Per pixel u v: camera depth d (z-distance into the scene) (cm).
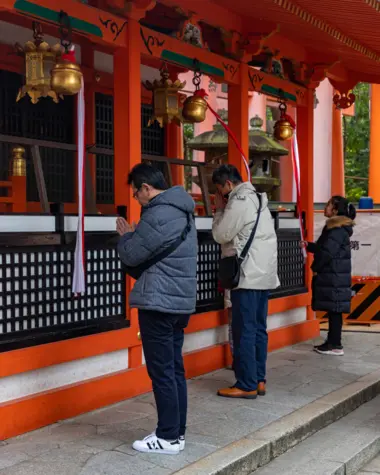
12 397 435
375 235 925
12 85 662
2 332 430
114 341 509
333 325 720
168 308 390
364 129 2222
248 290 534
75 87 441
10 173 663
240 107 678
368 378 618
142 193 402
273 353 723
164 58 567
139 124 532
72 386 472
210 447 422
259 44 667
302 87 805
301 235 727
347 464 442
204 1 605
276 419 486
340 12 577
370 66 852
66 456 398
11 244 432
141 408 497
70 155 730
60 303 471
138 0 510
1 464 384
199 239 616
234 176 549
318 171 1289
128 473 375
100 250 504
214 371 630
